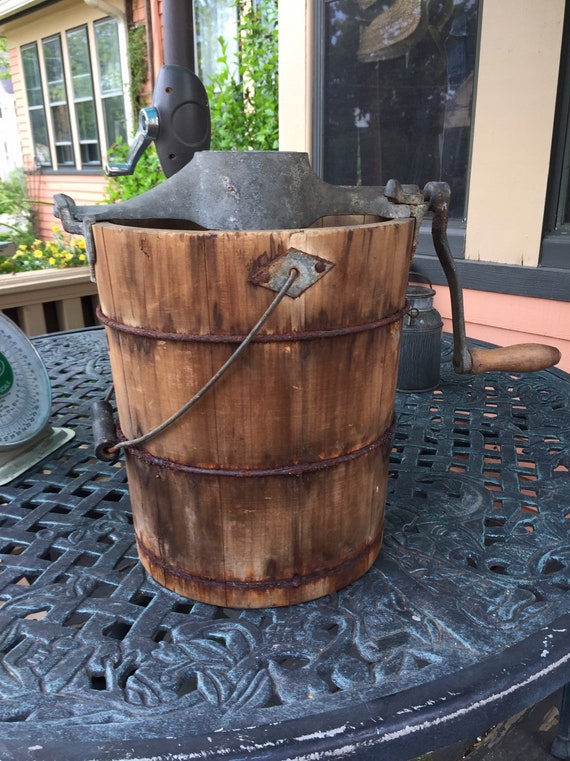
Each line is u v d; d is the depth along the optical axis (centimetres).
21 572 81
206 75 392
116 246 64
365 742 54
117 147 458
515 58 166
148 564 80
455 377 154
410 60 195
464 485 102
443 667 62
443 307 200
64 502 99
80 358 168
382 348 71
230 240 59
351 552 77
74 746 53
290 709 57
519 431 122
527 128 168
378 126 208
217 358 64
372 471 76
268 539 72
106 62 535
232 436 67
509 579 78
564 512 93
